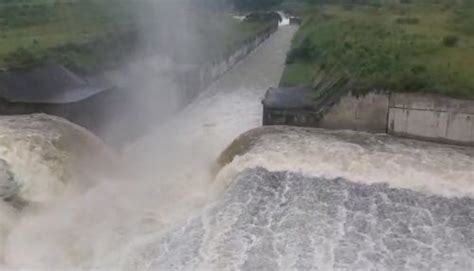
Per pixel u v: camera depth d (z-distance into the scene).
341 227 17.12
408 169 19.83
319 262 15.48
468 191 18.72
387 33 35.00
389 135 23.67
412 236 16.75
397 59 27.23
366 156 20.75
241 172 20.27
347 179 19.56
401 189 18.97
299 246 16.20
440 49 29.05
